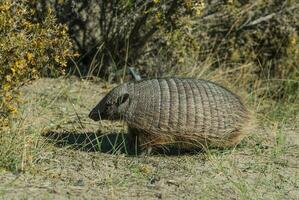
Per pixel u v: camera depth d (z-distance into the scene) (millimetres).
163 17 15875
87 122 13289
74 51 16438
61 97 14445
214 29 17094
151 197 9594
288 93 16312
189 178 10555
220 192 10062
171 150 12016
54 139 11969
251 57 17125
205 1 16844
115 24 16391
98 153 11414
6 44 10438
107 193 9578
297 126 14297
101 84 16016
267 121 14266
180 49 16453
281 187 10555
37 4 15453
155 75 16500
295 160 11953
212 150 11742
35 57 10883
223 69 16859
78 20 16422
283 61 17016
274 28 17172
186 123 11359
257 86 16359
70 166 10664
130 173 10578
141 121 11328
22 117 12078
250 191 10203
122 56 16547
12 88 10883
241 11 17156
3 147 10359
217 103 11602
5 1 10727
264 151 12242
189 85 11656
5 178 9727
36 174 10078
